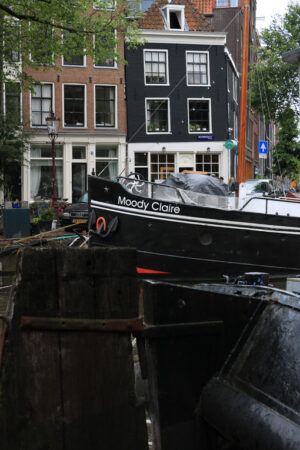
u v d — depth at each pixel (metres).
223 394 2.91
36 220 16.70
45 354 2.70
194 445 3.02
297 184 30.05
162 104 27.72
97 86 26.45
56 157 25.88
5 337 2.67
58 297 2.70
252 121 41.06
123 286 2.74
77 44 15.60
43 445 2.70
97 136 26.27
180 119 27.83
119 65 26.64
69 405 2.72
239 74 34.09
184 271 10.66
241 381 2.94
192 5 29.05
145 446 2.81
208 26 28.69
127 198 10.36
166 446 2.96
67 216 17.05
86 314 2.71
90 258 2.70
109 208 10.36
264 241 10.97
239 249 10.84
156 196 10.59
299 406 2.60
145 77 27.39
